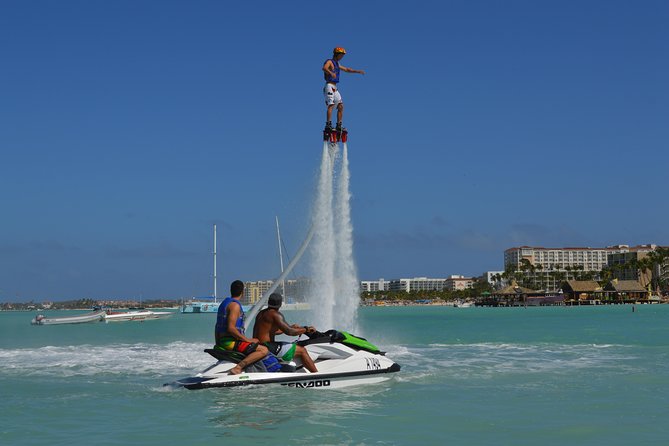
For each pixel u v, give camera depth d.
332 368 12.05
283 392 11.18
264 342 12.05
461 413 9.31
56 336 38.88
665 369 14.84
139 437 7.87
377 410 9.56
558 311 120.62
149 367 16.30
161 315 85.56
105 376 14.36
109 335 39.28
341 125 15.30
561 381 12.77
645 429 8.22
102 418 9.10
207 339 32.53
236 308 11.91
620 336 30.23
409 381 12.74
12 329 55.16
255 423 8.64
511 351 20.84
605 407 9.81
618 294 198.62
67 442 7.64
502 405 9.99
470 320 70.06
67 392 11.68
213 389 11.41
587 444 7.44
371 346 12.73
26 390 11.99
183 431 8.18
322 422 8.68
